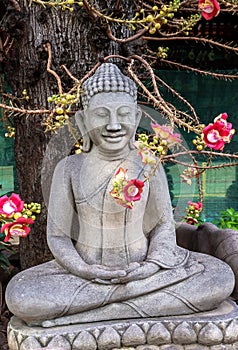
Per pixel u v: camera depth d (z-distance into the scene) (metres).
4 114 3.79
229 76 3.51
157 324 2.64
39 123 3.63
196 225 3.71
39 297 2.60
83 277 2.70
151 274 2.71
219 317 2.69
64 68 3.25
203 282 2.74
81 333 2.58
